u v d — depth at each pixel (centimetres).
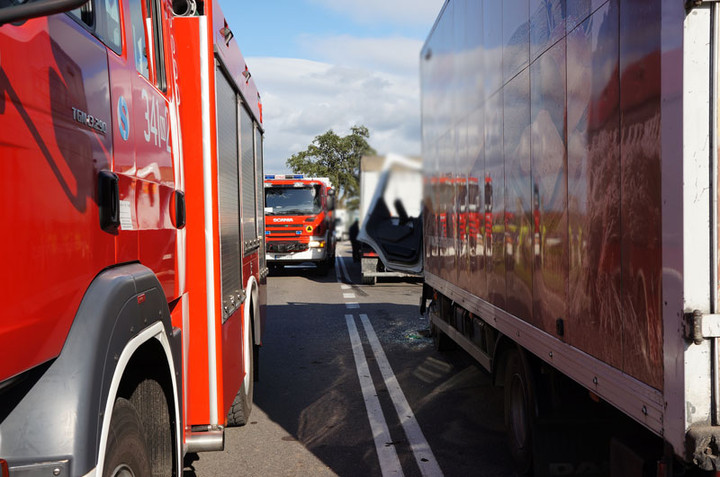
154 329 257
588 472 368
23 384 188
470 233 566
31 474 180
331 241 2395
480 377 742
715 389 219
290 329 1080
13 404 187
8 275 162
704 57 218
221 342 397
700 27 217
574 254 321
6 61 165
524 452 433
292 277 2116
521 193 413
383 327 1089
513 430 462
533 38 383
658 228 237
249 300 561
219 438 386
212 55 397
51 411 186
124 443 224
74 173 201
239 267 505
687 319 218
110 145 236
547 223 362
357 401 651
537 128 378
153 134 298
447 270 685
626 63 260
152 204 290
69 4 152
